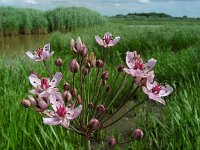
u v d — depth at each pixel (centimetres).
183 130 21
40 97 12
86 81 32
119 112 30
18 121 23
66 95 13
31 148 20
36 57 15
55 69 38
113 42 16
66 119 12
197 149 19
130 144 23
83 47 14
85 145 14
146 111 30
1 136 21
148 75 13
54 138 22
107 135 25
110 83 34
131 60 14
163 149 22
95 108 15
